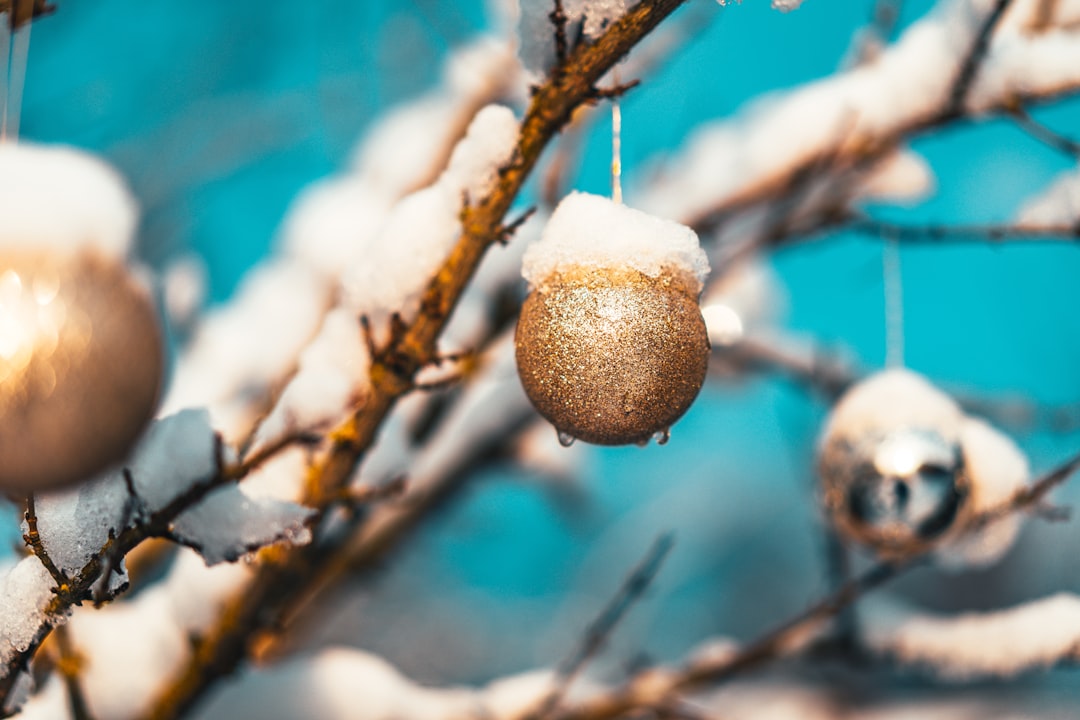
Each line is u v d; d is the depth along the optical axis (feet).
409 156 4.14
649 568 2.87
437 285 2.30
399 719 3.02
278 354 3.80
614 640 8.75
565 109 2.23
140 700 2.76
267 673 3.02
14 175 1.94
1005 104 2.84
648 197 3.53
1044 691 7.97
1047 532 11.18
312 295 3.91
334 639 7.16
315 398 2.29
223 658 2.62
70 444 1.95
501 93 3.62
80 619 2.83
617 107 2.22
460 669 8.44
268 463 2.39
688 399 2.16
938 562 2.90
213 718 2.94
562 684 2.87
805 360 3.98
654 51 3.19
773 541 11.79
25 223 1.93
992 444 2.85
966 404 3.76
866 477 2.71
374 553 3.64
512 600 9.89
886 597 3.17
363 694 3.03
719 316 2.64
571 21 2.20
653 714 2.95
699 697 4.44
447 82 4.08
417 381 2.58
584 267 2.15
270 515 2.27
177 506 2.20
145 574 3.42
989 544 2.88
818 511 3.13
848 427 2.76
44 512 2.17
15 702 2.28
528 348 2.16
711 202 3.28
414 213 2.31
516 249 3.36
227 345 3.87
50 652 2.60
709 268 2.20
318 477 2.40
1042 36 2.86
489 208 2.28
